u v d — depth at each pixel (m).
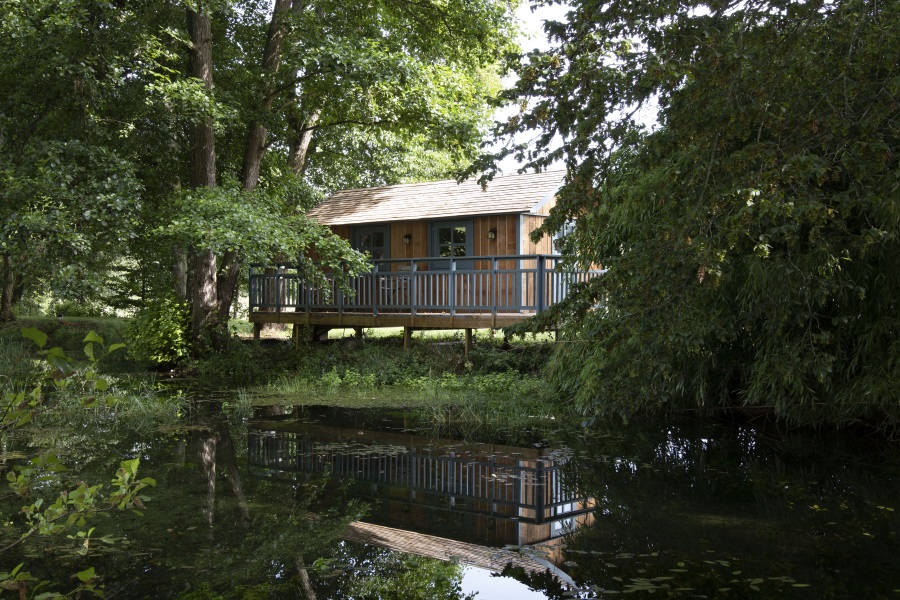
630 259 5.88
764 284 7.77
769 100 5.16
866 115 5.14
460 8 16.91
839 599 3.79
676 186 6.02
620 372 6.67
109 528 5.02
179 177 17.06
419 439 8.36
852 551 4.57
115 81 13.25
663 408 9.87
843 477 6.50
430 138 17.12
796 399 8.29
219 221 13.38
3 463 6.75
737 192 4.86
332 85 16.48
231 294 17.05
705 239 5.14
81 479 6.24
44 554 4.48
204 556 4.50
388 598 3.86
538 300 12.83
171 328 15.46
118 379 13.27
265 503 5.70
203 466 6.90
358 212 18.42
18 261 11.97
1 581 3.32
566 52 5.05
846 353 8.02
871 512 5.43
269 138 17.69
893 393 7.41
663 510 5.55
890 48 4.83
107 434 8.42
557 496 6.00
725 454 7.50
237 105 15.51
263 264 13.55
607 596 3.88
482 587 4.02
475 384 11.89
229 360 15.08
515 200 15.74
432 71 16.06
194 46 15.16
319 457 7.38
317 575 4.20
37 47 12.64
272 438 8.32
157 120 14.89
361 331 16.88
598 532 5.04
